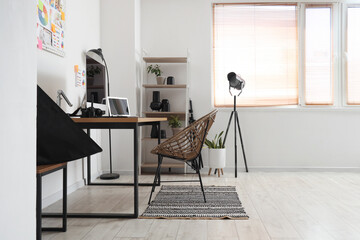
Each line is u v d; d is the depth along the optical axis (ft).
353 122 15.44
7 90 3.65
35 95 4.27
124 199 10.05
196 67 15.74
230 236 6.79
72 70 11.46
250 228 7.30
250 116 15.67
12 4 3.76
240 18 15.92
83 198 10.22
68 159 6.45
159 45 15.88
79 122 8.09
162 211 8.59
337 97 15.78
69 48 11.20
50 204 9.48
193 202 9.53
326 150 15.53
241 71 15.92
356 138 15.43
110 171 13.88
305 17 15.76
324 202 9.65
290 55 15.78
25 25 4.03
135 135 8.13
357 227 7.35
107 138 14.55
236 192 10.89
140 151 14.60
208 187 11.75
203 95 15.71
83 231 7.16
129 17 14.56
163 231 7.13
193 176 14.30
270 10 15.83
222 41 15.98
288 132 15.60
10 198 3.69
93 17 13.70
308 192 11.01
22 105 3.95
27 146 4.06
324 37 15.76
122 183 12.32
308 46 15.78
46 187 9.41
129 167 14.60
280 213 8.49
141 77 14.80
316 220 7.88
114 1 14.57
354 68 15.71
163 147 9.34
